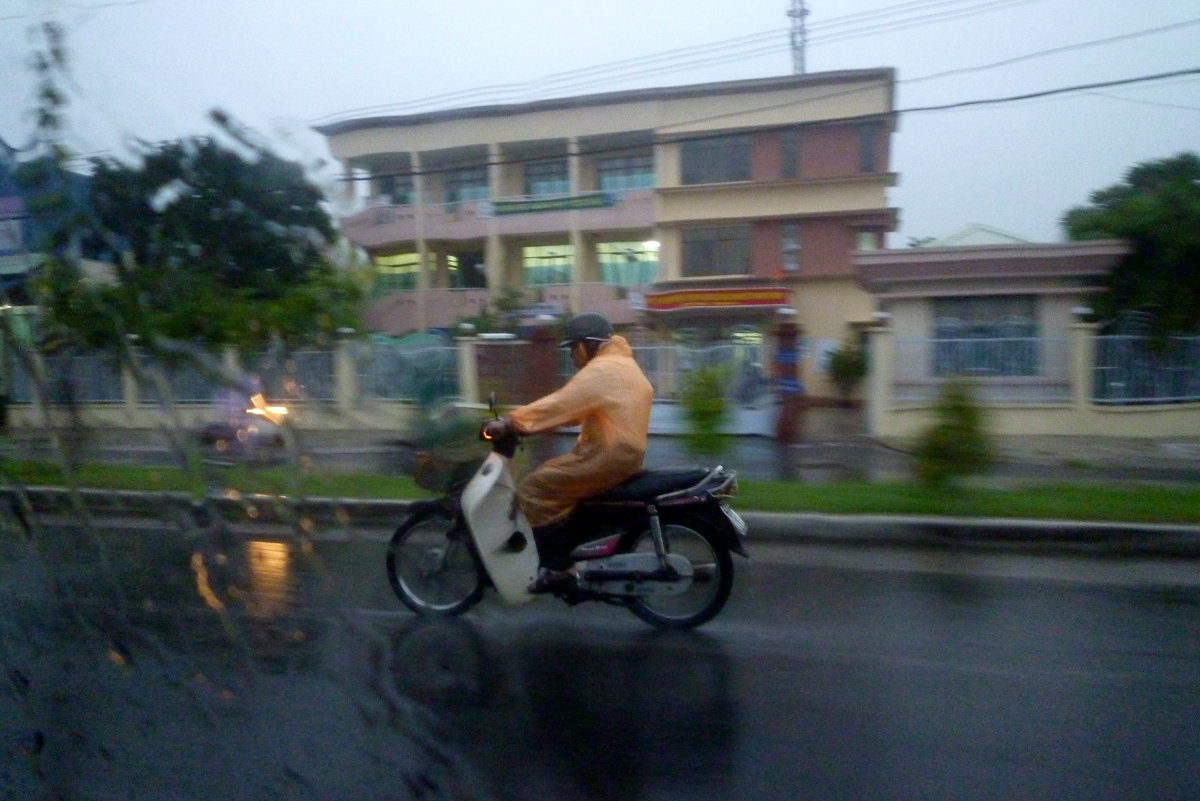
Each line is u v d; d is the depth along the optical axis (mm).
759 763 3705
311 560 5410
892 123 26047
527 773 3607
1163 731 3986
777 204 26516
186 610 4609
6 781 3150
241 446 4844
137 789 3100
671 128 26875
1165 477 11055
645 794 3457
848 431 17203
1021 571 6664
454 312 27953
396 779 3189
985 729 4012
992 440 8562
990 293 18281
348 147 28500
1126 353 15688
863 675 4637
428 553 5414
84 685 3715
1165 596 6020
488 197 28797
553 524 5145
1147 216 18312
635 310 26797
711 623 5449
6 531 4223
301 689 3791
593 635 5223
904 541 7516
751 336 26688
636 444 5043
